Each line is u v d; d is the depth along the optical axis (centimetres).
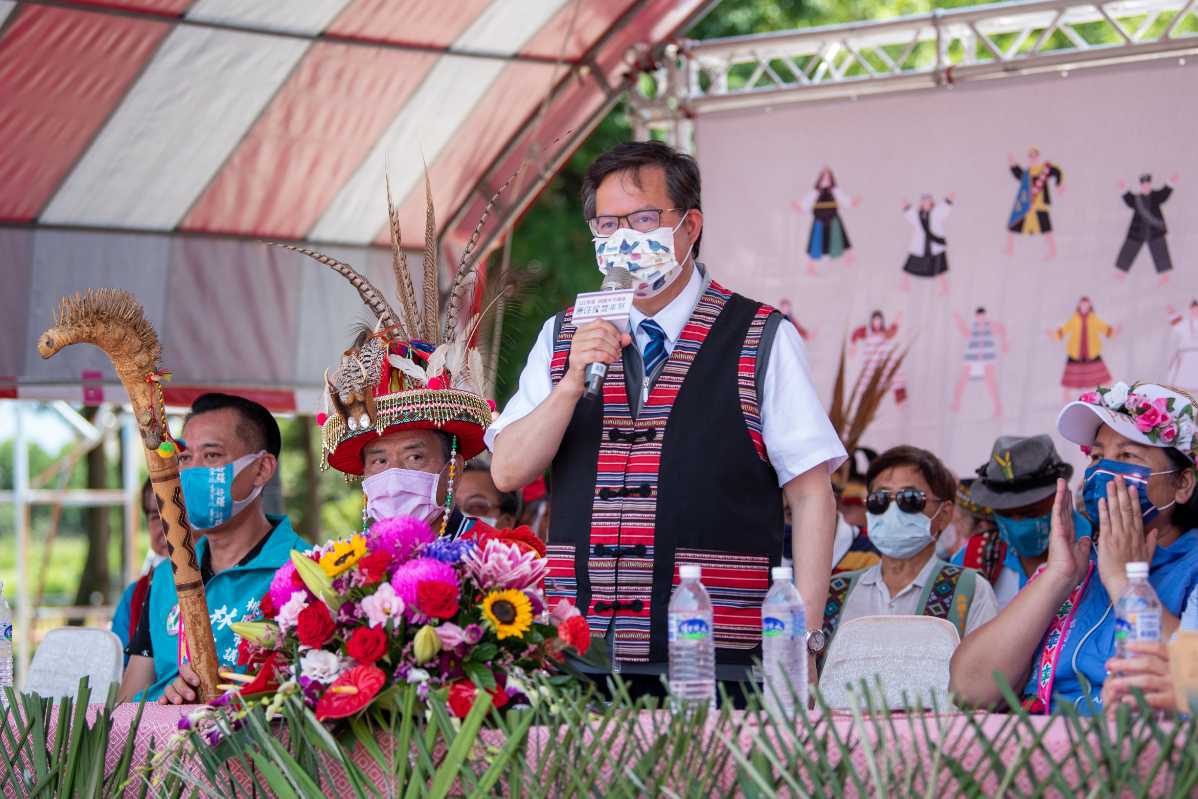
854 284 792
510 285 454
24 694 360
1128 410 387
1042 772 259
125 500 1542
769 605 320
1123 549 366
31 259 786
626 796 275
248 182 824
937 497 550
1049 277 750
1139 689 265
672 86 817
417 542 329
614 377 377
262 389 853
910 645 399
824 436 366
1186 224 721
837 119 795
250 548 478
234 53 745
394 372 413
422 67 793
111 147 767
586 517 370
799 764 266
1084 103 743
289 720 309
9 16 673
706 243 820
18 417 1436
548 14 780
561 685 322
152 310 820
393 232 432
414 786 292
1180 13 723
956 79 766
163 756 323
